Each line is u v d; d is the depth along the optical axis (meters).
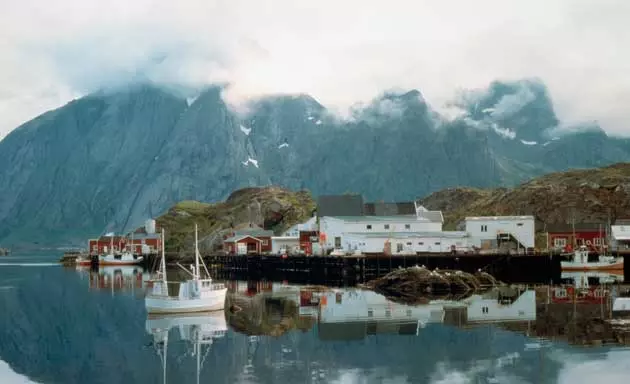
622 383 50.81
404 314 85.06
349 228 165.25
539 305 92.19
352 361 58.91
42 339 74.44
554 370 54.56
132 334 76.00
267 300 104.75
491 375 53.44
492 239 161.12
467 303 95.81
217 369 57.22
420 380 52.31
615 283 128.12
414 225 166.50
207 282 95.25
